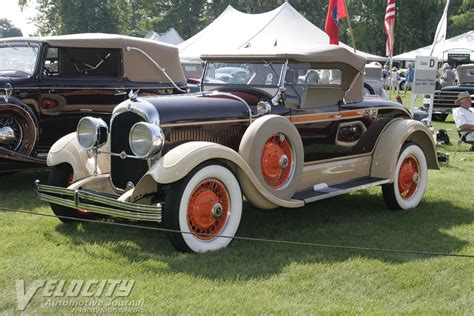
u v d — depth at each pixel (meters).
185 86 8.54
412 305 3.49
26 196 6.43
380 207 6.11
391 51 12.12
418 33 45.81
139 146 4.31
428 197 6.59
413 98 9.78
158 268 4.02
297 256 4.34
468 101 9.86
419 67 9.70
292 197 4.99
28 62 7.04
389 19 11.92
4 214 5.55
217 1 49.44
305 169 5.33
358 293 3.67
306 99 5.58
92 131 4.72
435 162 6.37
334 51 5.50
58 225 5.14
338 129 5.60
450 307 3.47
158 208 4.04
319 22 46.94
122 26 48.31
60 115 7.14
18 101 6.59
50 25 46.22
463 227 5.30
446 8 11.70
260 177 4.64
